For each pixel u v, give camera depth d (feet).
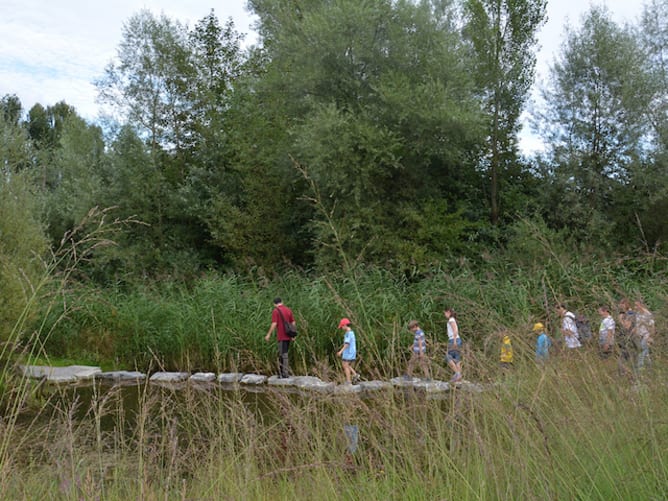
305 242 77.30
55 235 89.71
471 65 74.28
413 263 62.08
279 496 12.77
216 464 13.70
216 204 78.84
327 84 70.18
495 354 14.43
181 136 94.02
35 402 19.58
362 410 13.32
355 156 63.52
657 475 10.59
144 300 53.42
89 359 49.49
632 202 73.41
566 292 24.47
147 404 15.44
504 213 76.69
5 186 37.37
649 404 11.94
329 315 44.96
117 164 83.20
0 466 12.59
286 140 75.00
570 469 11.23
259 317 47.73
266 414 15.61
